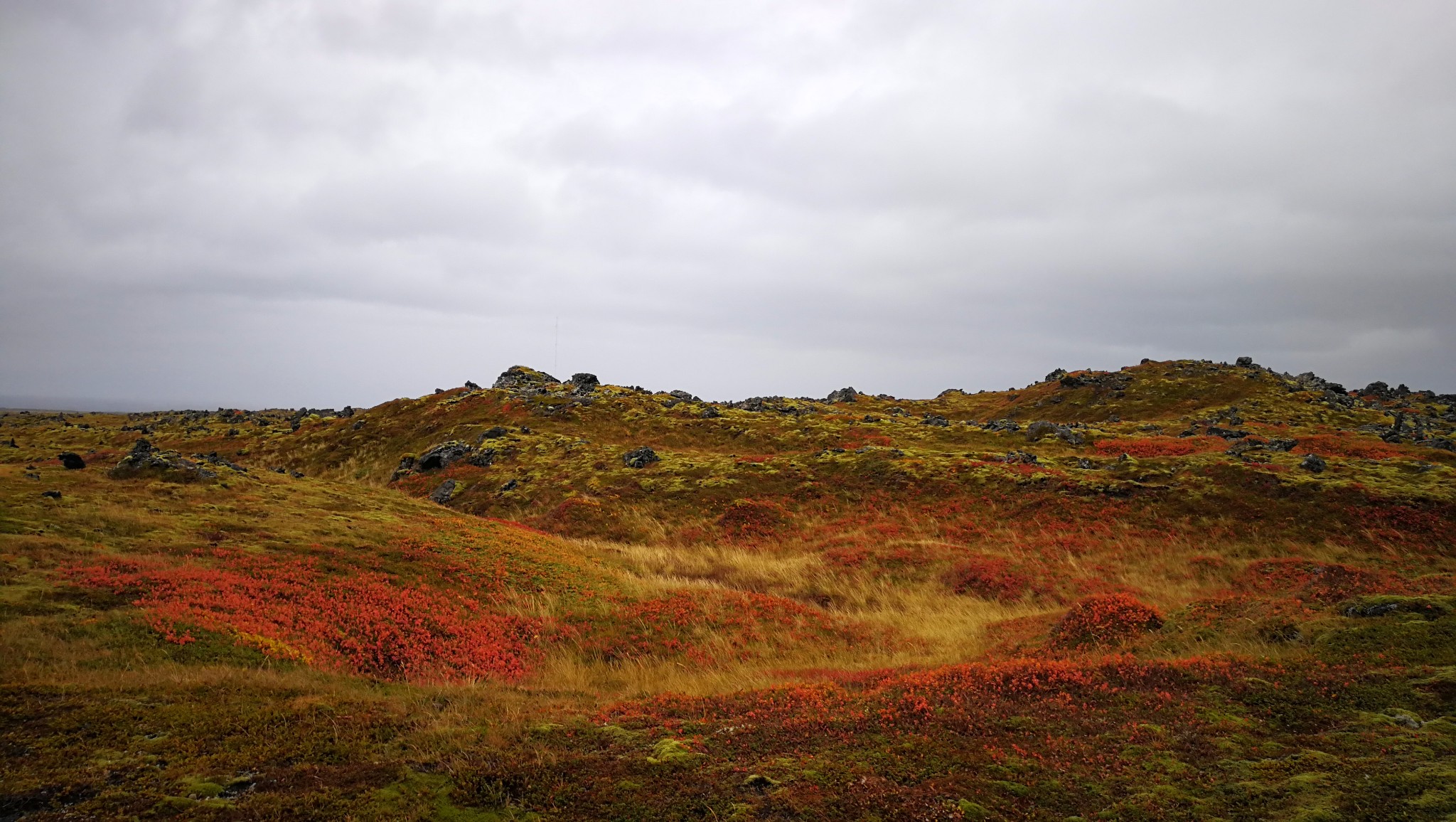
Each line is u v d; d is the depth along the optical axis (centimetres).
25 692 1284
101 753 1091
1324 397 10538
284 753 1142
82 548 2338
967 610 3183
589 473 6762
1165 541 4200
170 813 932
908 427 9388
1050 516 4756
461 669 2111
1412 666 1523
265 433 9862
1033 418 11925
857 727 1343
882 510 5369
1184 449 7138
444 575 2931
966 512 5078
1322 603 2025
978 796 1069
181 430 10331
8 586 1905
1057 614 2652
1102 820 1008
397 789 1042
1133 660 1709
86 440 9512
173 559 2444
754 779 1102
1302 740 1238
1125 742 1266
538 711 1443
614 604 2927
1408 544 3816
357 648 2070
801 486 5959
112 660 1598
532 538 4053
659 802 1035
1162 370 12488
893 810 1019
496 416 9375
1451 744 1143
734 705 1512
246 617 2041
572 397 10169
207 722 1236
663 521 5506
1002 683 1596
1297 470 5031
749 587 3781
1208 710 1403
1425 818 927
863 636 2731
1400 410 10500
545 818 991
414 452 8562
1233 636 1948
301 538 3006
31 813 913
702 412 9838
